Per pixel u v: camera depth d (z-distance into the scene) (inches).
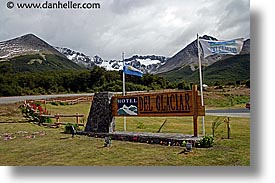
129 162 252.2
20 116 530.9
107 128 356.5
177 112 308.8
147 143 309.9
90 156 274.2
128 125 433.4
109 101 358.9
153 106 324.5
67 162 260.1
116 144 312.0
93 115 374.9
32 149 307.0
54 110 588.4
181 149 278.8
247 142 293.1
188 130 379.2
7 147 318.7
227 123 360.8
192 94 300.7
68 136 368.8
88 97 766.5
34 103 611.8
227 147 278.4
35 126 453.7
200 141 281.9
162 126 406.3
